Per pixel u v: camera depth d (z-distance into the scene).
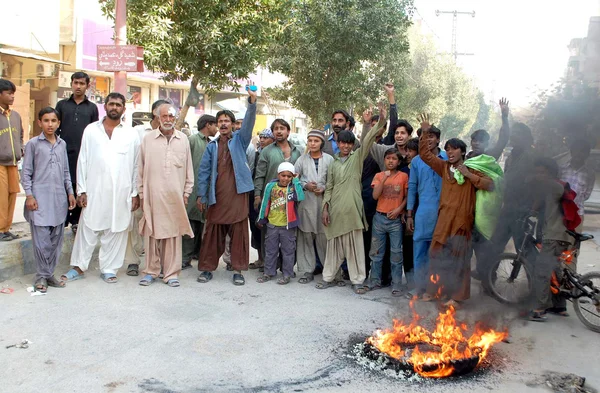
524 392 3.67
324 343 4.44
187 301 5.46
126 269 6.67
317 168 6.35
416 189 5.91
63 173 5.68
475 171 5.45
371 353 4.11
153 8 8.92
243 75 9.65
